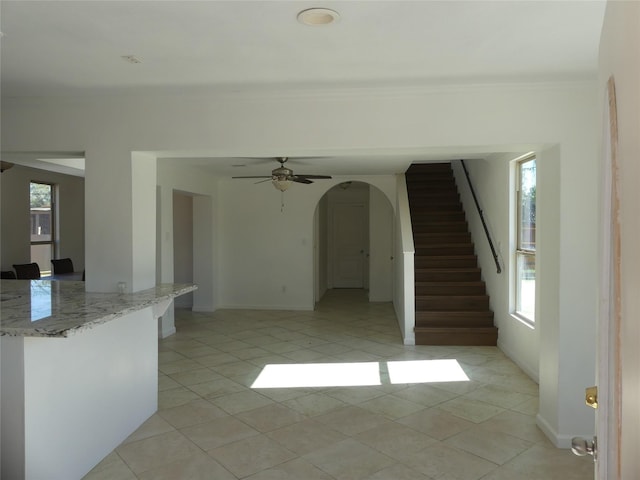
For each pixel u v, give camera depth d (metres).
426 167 8.78
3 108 3.61
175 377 4.71
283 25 2.33
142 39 2.50
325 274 10.91
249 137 3.42
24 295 3.41
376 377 4.71
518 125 3.21
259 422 3.61
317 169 7.11
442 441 3.30
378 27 2.35
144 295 3.41
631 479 0.80
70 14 2.22
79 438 2.79
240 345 5.99
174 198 8.73
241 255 8.56
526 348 4.80
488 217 6.21
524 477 2.84
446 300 6.26
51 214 8.47
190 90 3.35
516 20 2.27
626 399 0.84
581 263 3.17
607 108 1.05
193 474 2.85
